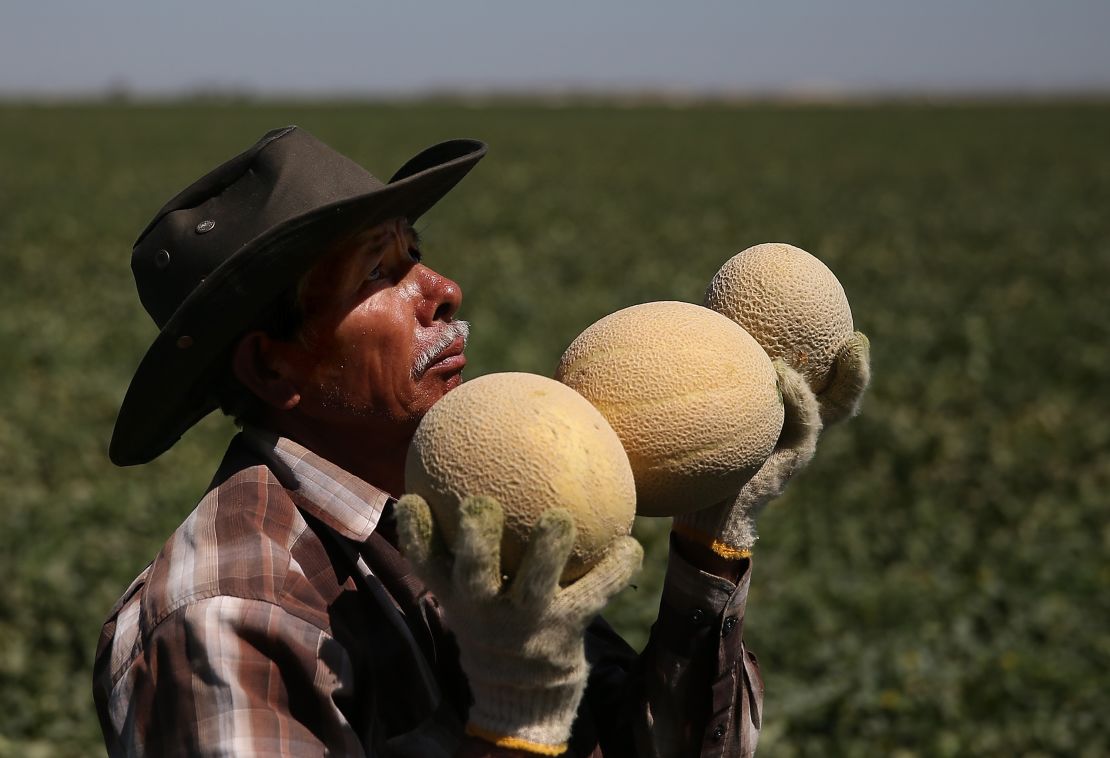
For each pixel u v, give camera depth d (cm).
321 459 187
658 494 166
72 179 2967
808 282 185
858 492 773
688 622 187
